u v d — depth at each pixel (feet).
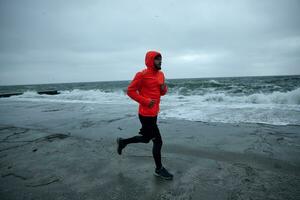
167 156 11.58
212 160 10.77
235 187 8.03
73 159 11.54
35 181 9.11
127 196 7.67
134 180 8.87
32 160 11.61
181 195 7.60
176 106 31.22
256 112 23.67
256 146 12.64
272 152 11.58
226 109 26.66
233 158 11.00
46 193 8.09
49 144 14.52
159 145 9.09
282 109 24.93
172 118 22.57
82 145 14.06
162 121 21.24
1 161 11.63
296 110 23.94
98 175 9.47
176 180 8.75
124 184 8.56
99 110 31.24
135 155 11.84
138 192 7.91
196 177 8.95
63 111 31.71
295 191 7.64
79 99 51.96
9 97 69.51
